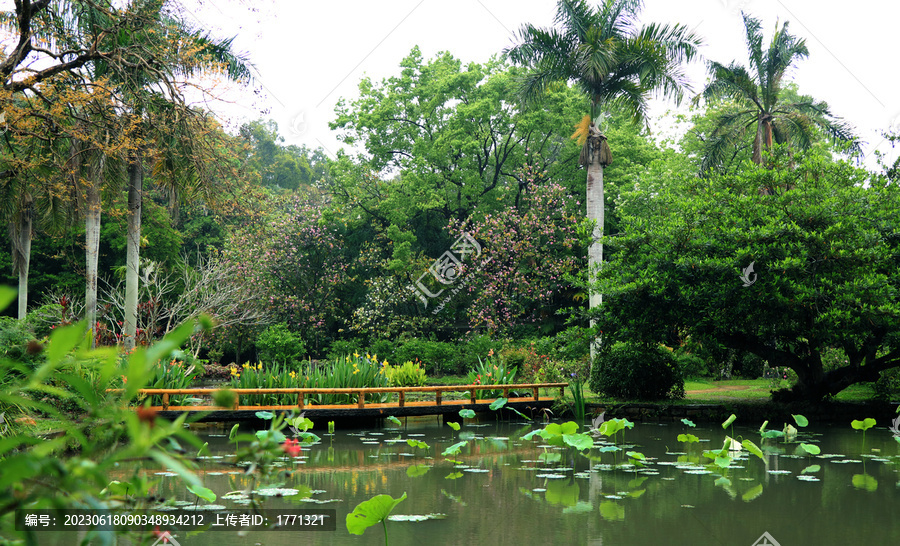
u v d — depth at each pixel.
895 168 12.02
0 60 8.60
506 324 20.92
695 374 18.80
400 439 8.45
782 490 5.36
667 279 10.18
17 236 17.31
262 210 11.59
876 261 9.48
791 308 9.55
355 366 10.67
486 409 10.80
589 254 16.75
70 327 0.86
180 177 11.31
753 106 20.19
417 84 23.86
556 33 16.50
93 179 11.82
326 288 22.94
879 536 4.06
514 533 4.09
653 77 15.86
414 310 22.70
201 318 0.88
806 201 10.02
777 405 10.61
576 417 10.77
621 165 21.78
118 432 0.99
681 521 4.38
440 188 23.30
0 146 10.53
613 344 12.48
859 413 10.78
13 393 0.95
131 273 13.11
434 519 4.41
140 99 9.79
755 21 17.27
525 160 23.20
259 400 9.48
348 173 24.00
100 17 9.94
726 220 10.20
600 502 4.92
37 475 0.86
